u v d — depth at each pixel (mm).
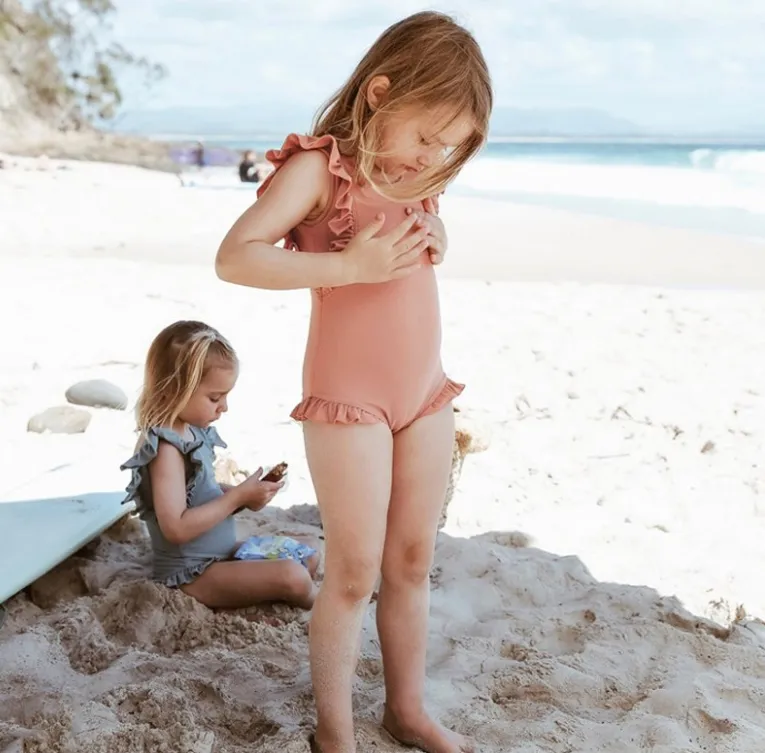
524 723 2658
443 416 2488
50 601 3441
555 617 3322
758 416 5695
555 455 5047
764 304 8750
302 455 4879
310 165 2246
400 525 2477
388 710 2562
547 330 7785
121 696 2654
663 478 4758
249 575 3299
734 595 3559
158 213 15836
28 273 10000
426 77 2150
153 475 3318
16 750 2395
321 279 2193
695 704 2732
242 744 2539
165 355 3340
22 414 5441
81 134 35781
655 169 30828
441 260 2402
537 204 19047
